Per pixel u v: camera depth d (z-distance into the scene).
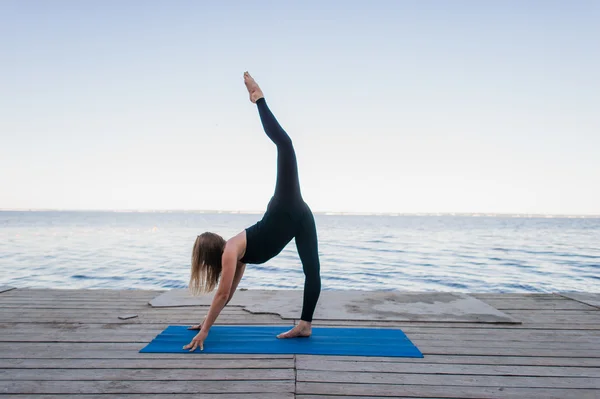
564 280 11.36
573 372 2.26
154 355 2.44
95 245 22.50
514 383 2.10
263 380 2.09
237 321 3.26
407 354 2.48
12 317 3.36
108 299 4.03
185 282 10.36
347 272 12.77
